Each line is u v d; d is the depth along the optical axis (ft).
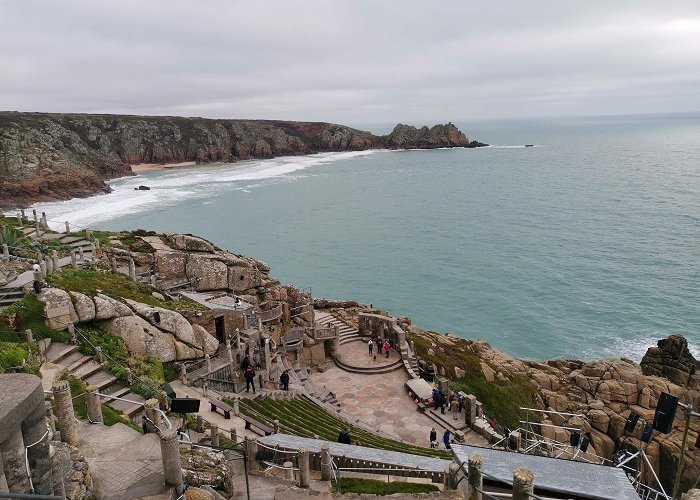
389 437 97.66
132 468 47.65
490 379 142.92
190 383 92.38
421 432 102.37
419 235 338.54
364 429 97.71
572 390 146.00
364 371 127.13
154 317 96.58
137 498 43.42
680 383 148.87
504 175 609.01
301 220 375.66
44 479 33.45
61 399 49.06
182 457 52.16
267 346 110.32
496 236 333.42
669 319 207.31
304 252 297.94
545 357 184.24
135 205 388.98
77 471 43.09
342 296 234.58
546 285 246.27
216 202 418.51
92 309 89.97
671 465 122.52
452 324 209.26
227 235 325.62
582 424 130.11
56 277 98.58
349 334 146.92
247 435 69.51
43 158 434.30
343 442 77.25
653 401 137.08
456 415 107.65
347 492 57.47
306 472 56.75
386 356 133.80
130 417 69.36
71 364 78.79
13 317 81.25
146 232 163.02
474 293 239.30
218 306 119.03
